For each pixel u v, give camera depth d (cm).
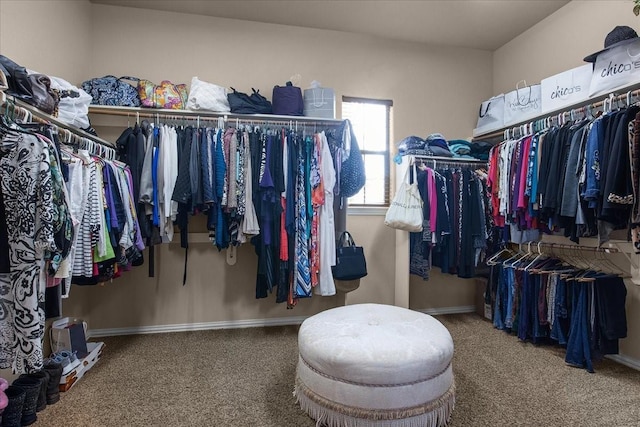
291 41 314
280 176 250
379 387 146
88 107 228
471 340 267
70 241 148
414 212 277
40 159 130
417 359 148
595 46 262
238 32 304
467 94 355
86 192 177
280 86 291
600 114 225
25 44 197
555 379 204
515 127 296
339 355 150
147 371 212
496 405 176
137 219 231
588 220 211
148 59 288
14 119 141
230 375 208
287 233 257
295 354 239
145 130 244
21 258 127
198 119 266
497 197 282
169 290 287
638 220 182
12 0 185
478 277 327
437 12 295
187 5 283
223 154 246
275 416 167
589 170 200
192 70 295
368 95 331
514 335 278
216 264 294
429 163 306
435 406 153
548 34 301
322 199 263
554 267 260
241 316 299
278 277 260
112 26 282
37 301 130
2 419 148
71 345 209
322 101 280
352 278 275
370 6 286
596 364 227
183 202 235
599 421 164
